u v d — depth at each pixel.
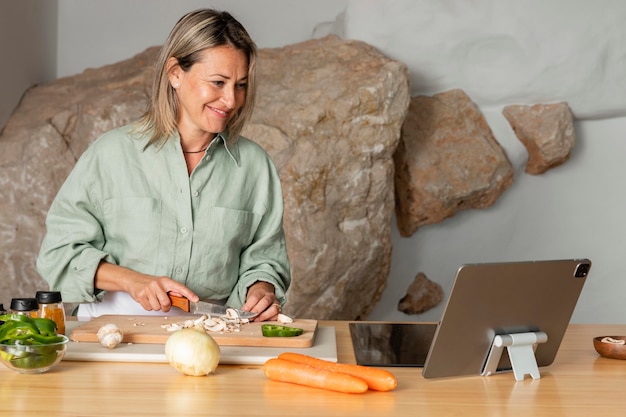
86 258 2.23
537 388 1.59
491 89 4.27
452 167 4.11
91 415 1.35
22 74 4.15
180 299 2.06
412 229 4.20
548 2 4.20
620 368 1.77
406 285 4.29
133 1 4.56
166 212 2.29
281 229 2.46
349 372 1.55
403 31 4.21
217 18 2.12
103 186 2.30
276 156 3.79
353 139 3.84
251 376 1.62
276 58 4.09
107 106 3.90
